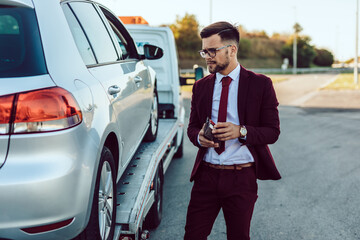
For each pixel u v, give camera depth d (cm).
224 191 254
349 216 450
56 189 192
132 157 380
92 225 227
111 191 264
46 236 196
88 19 291
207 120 246
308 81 4453
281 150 832
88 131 215
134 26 660
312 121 1332
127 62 357
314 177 617
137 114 359
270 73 6712
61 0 248
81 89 220
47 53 209
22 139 191
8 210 187
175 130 591
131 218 274
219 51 246
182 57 7262
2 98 191
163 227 422
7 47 204
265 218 446
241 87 252
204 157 265
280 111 1714
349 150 821
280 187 566
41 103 194
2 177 187
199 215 264
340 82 3944
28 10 215
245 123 253
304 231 409
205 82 265
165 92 671
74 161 201
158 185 411
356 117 1457
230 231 258
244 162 256
